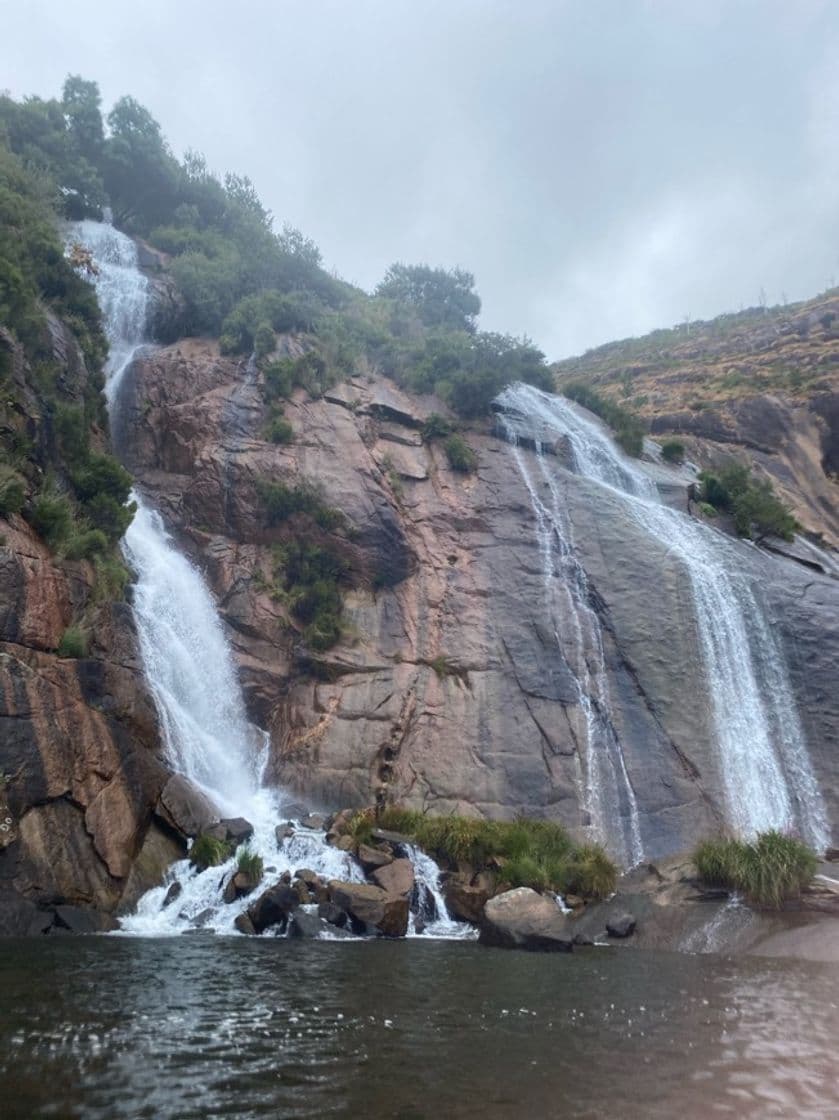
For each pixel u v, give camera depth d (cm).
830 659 3034
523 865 2120
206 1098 783
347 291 5741
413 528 3459
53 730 1886
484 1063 912
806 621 3150
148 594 2834
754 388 6650
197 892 1936
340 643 3039
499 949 1748
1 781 1736
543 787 2636
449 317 7025
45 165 4831
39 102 5266
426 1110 770
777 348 7975
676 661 3000
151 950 1506
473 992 1270
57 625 2081
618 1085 850
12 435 2345
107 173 5459
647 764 2717
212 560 3253
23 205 3472
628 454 4525
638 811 2598
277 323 4347
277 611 3092
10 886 1686
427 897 2062
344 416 3797
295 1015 1080
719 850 2134
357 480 3472
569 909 2059
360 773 2672
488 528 3503
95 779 1941
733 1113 777
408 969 1437
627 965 1591
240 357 4088
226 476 3444
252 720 2909
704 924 1933
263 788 2683
